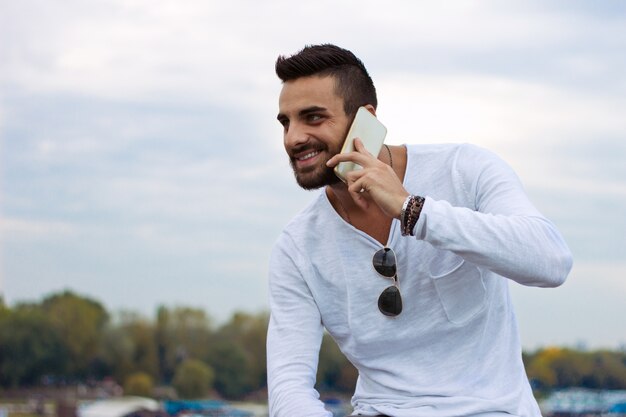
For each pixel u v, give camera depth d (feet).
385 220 12.11
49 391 382.83
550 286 10.96
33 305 399.03
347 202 12.25
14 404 366.43
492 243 10.68
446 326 11.87
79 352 390.01
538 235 10.80
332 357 157.28
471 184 11.89
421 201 10.94
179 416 375.86
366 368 12.30
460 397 11.59
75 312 392.06
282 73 12.00
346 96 11.93
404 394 11.93
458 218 10.78
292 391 12.06
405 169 12.28
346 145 11.66
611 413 150.61
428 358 11.95
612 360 150.20
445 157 12.20
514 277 10.82
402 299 11.93
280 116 12.14
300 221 12.78
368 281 12.09
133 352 392.68
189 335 397.39
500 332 12.00
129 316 400.88
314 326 12.50
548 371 149.48
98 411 371.97
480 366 11.82
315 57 11.89
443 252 11.77
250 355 389.80
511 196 11.44
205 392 380.58
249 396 384.88
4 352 379.14
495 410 11.53
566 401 148.87
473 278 11.78
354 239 12.17
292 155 12.07
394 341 12.00
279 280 12.73
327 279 12.35
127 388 383.86
